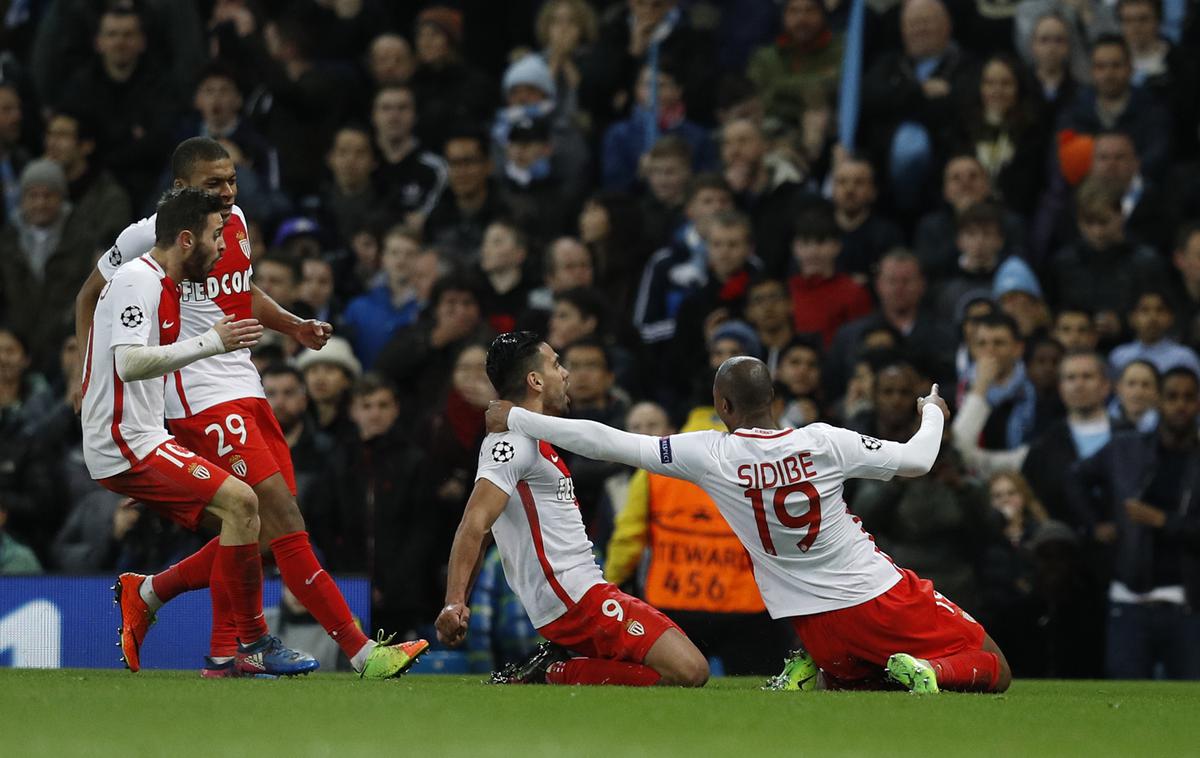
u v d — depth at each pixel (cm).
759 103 5038
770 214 4656
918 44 4878
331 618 2417
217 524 2408
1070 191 4606
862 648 2236
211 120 5028
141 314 2273
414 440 3725
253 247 4662
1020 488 3669
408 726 1540
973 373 3872
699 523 3025
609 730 1530
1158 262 4369
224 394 2444
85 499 3809
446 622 2200
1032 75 4881
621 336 4322
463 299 4188
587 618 2306
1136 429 3800
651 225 4775
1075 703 2006
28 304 4906
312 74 5225
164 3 5419
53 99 5547
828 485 2230
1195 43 5175
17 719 1570
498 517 2342
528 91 5191
